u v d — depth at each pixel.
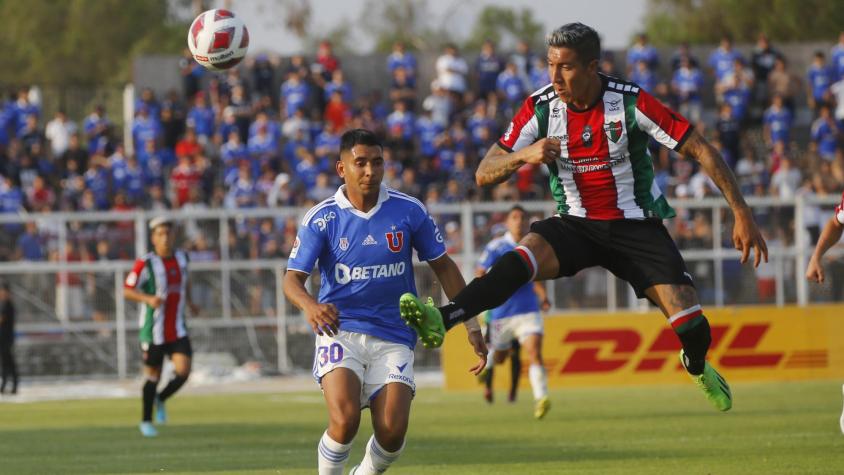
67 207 49.00
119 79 111.31
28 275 42.50
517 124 13.55
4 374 38.66
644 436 22.42
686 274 13.39
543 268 13.36
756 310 37.84
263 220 43.41
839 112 57.53
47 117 62.19
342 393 12.38
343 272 12.80
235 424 26.95
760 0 102.25
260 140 51.72
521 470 17.44
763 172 52.53
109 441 23.47
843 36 59.91
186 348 26.22
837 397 31.14
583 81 12.98
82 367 42.72
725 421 25.06
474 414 28.55
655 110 13.04
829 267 42.31
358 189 12.67
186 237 42.97
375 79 60.59
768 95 59.19
